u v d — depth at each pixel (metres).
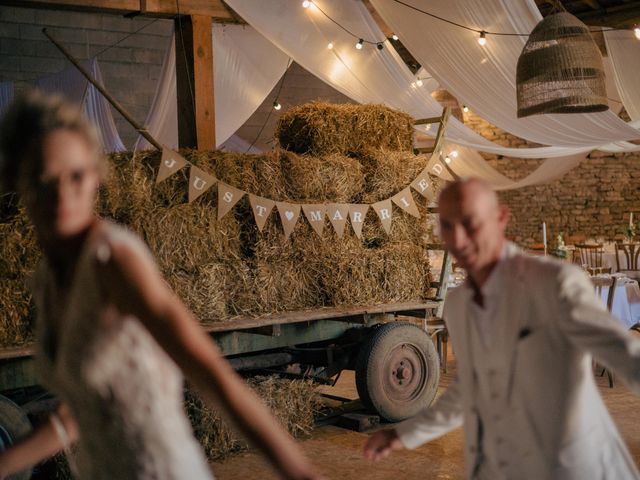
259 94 8.63
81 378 1.11
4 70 10.10
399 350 5.09
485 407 1.70
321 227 4.77
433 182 5.40
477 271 1.68
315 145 5.23
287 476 1.06
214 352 1.09
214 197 4.41
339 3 6.77
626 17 9.14
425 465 4.21
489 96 7.34
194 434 4.30
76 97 8.43
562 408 1.60
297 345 5.43
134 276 1.08
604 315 1.52
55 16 10.36
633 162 14.52
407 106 8.01
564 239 14.55
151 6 6.66
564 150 9.39
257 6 6.57
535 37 5.66
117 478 1.15
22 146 1.10
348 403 5.44
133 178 4.10
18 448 1.38
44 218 1.12
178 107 7.07
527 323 1.61
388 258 5.16
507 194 14.63
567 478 1.60
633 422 4.94
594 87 5.59
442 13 6.49
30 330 3.75
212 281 4.33
